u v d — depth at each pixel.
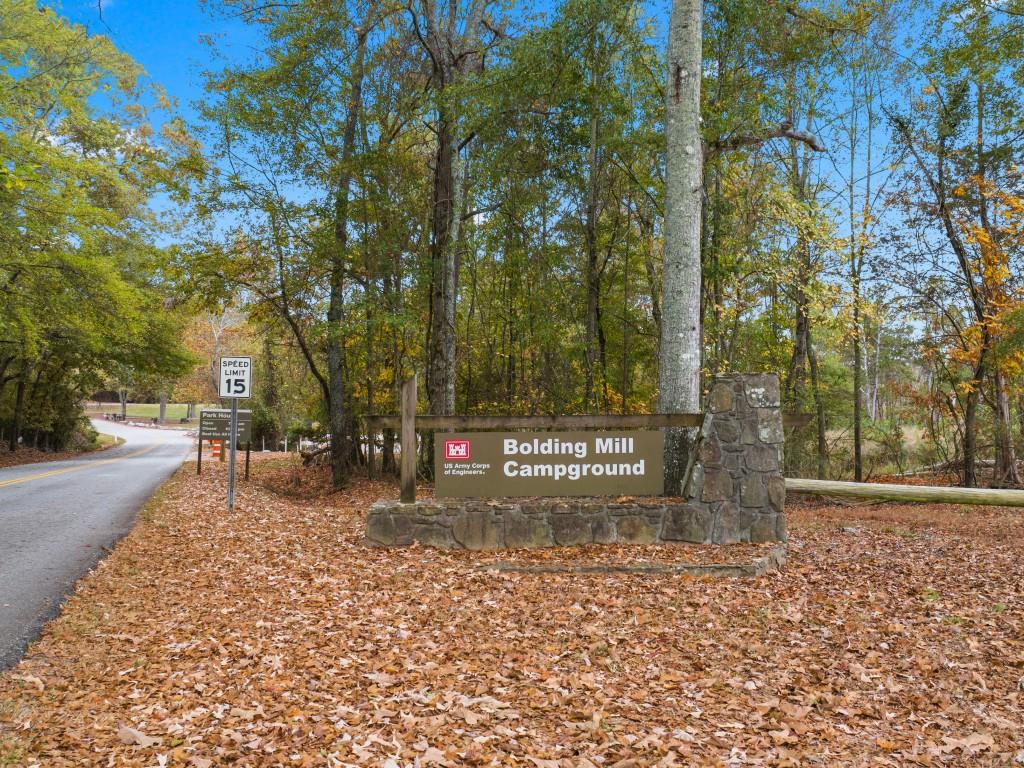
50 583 7.57
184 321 36.34
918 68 19.12
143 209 32.78
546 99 18.31
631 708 4.53
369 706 4.40
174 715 4.28
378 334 21.83
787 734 4.21
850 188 21.27
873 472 22.41
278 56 18.95
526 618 6.35
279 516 12.16
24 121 27.11
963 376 20.77
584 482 9.03
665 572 7.80
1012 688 5.07
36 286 25.25
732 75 16.56
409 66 21.86
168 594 7.12
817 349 32.69
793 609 6.71
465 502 8.81
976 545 10.20
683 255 10.10
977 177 17.88
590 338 21.69
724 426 8.85
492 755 3.79
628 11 16.62
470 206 19.41
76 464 26.69
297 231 19.09
